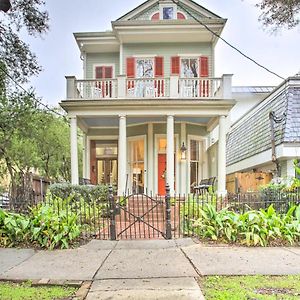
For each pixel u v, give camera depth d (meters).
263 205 9.32
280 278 5.16
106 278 5.29
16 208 8.97
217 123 14.92
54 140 24.61
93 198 11.84
